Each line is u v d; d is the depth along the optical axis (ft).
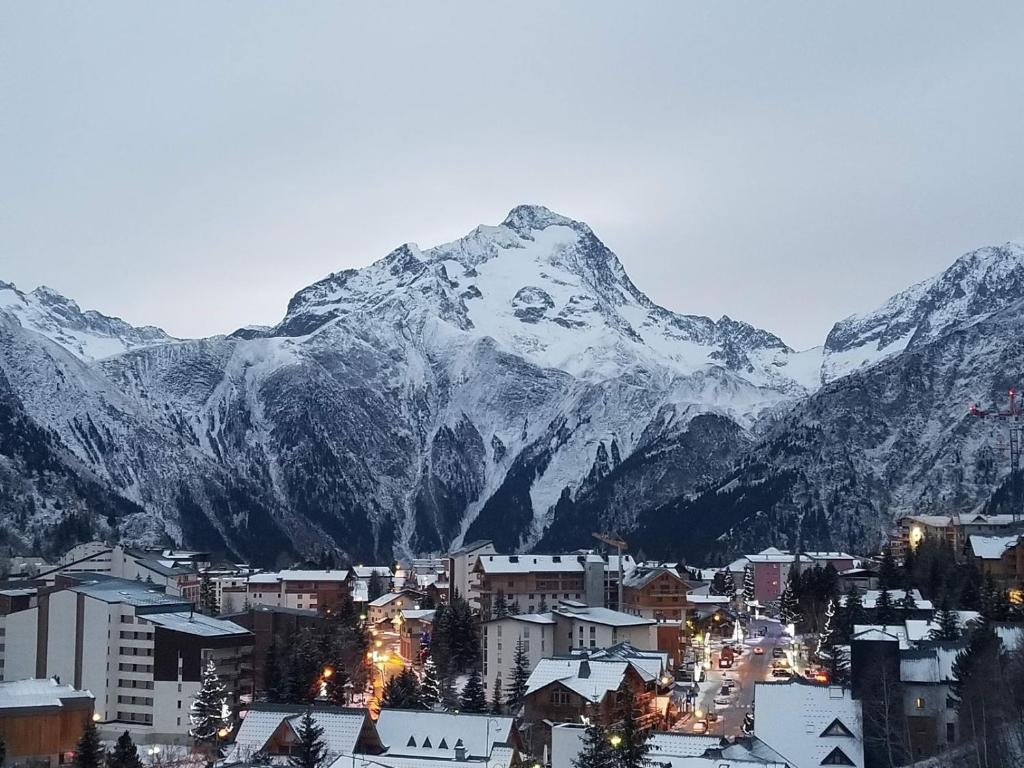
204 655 602.85
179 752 522.47
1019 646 440.04
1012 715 383.45
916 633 524.93
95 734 456.45
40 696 513.45
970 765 369.30
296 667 570.87
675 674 629.51
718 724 506.89
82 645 616.80
